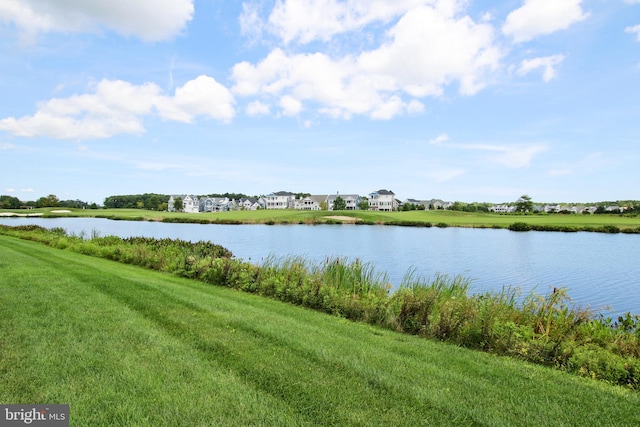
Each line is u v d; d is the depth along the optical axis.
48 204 114.44
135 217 68.88
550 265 20.45
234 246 29.08
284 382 3.72
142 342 4.50
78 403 3.15
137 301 6.33
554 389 3.97
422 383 3.88
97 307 5.82
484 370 4.38
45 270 8.68
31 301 5.92
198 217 66.56
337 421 3.12
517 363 4.79
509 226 48.69
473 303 6.45
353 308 6.98
